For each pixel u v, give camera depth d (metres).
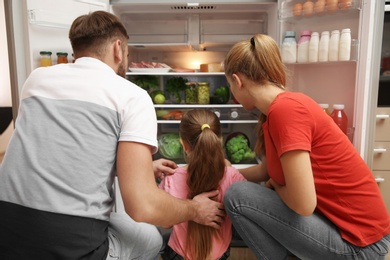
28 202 0.82
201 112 1.27
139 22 2.14
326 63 1.83
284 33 1.84
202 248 1.16
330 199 1.02
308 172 0.89
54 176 0.83
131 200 0.85
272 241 1.16
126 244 1.05
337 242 1.01
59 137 0.85
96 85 0.89
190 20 2.08
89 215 0.85
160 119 2.14
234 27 2.12
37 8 1.55
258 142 1.24
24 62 1.57
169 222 0.96
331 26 1.79
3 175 0.85
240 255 1.72
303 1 1.81
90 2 1.74
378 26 1.54
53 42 1.68
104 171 0.88
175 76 2.32
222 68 2.10
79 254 0.83
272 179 1.12
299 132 0.89
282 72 1.04
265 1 1.84
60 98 0.88
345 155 0.99
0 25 1.92
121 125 0.89
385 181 1.89
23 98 0.93
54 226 0.81
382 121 1.82
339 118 1.66
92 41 0.96
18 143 0.86
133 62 2.28
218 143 1.14
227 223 1.23
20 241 0.82
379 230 1.00
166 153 2.10
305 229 1.04
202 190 1.19
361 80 1.57
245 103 1.10
